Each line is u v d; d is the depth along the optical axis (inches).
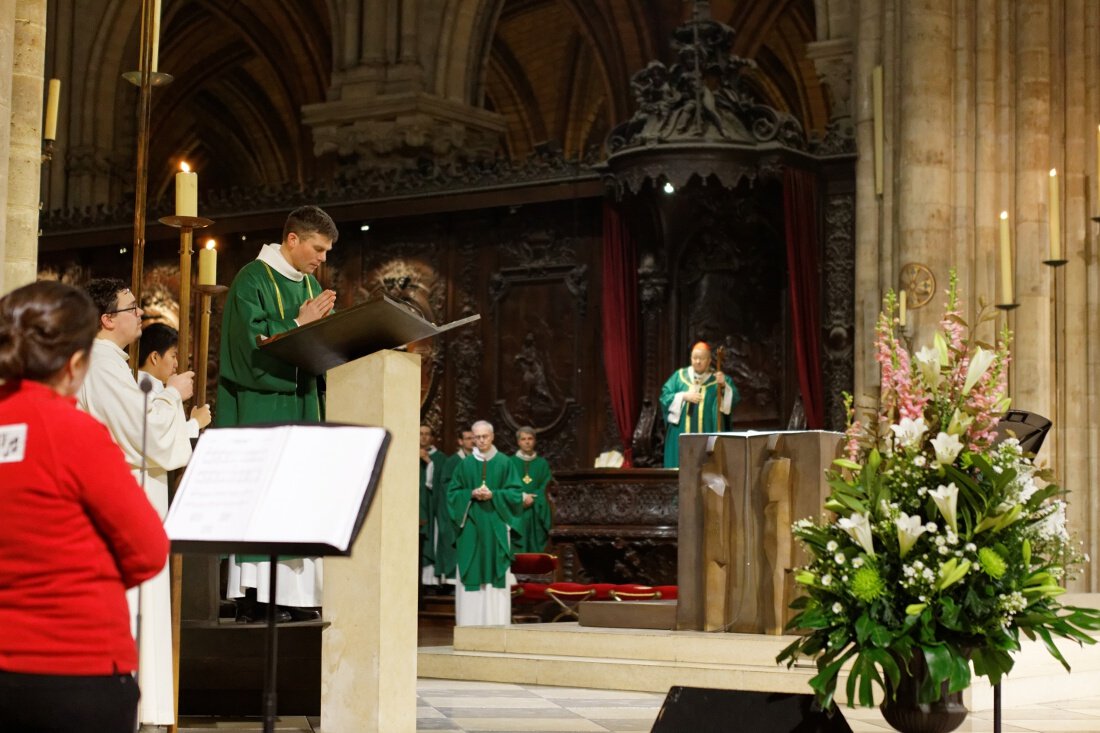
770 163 661.9
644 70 679.1
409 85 822.5
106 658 129.6
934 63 637.9
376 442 159.3
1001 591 211.0
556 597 571.2
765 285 707.4
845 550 215.2
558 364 759.7
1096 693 372.5
